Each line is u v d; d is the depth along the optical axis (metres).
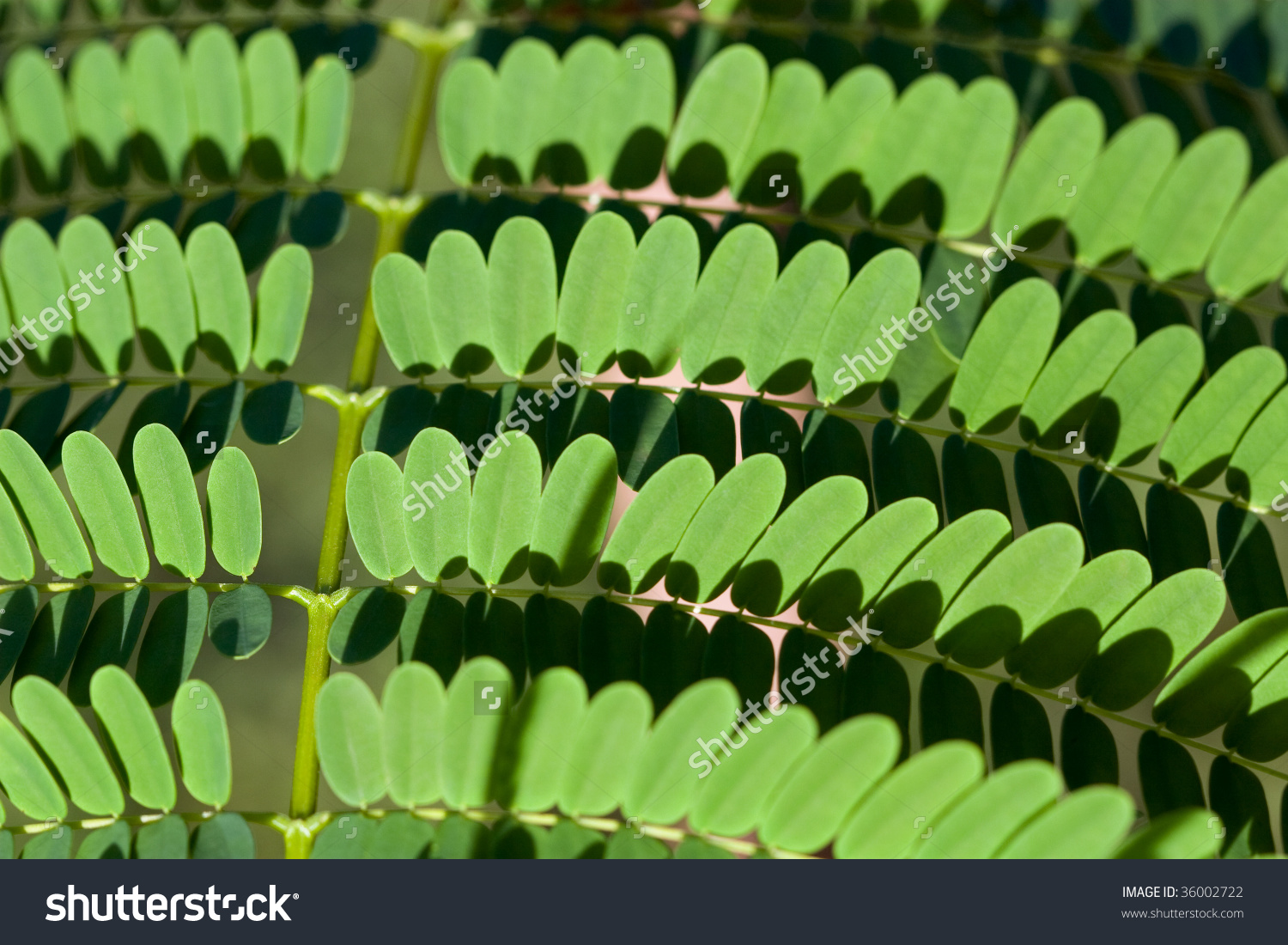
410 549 0.32
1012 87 0.34
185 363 0.33
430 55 0.35
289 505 0.36
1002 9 0.34
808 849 0.31
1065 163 0.33
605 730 0.31
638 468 0.33
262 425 0.33
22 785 0.32
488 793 0.32
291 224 0.34
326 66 0.34
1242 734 0.32
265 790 0.36
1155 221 0.33
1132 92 0.34
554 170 0.34
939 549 0.32
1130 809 0.31
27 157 0.34
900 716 0.32
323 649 0.33
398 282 0.33
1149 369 0.32
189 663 0.32
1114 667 0.32
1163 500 0.33
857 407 0.33
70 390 0.33
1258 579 0.32
